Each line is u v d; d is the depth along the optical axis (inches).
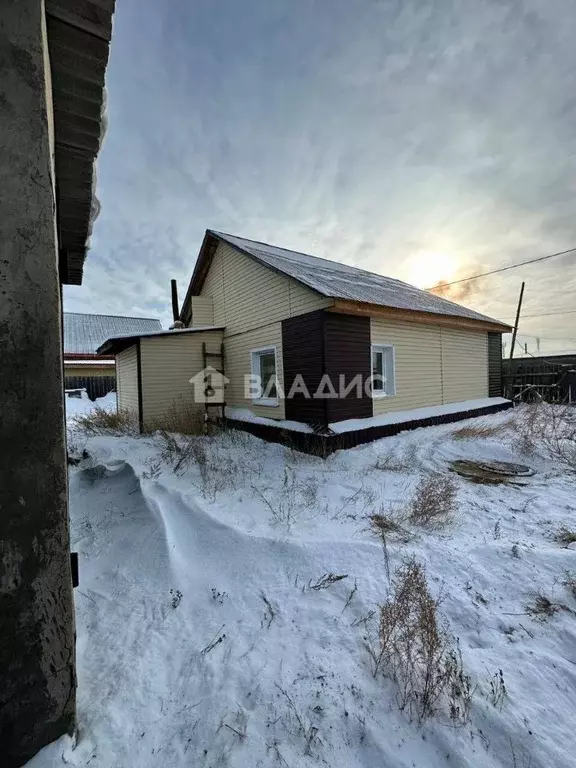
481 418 379.9
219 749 55.8
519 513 150.9
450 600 90.5
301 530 127.4
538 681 66.9
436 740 56.7
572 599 90.6
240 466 226.4
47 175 47.1
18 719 48.4
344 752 55.6
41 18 46.9
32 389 47.0
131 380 397.4
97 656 73.8
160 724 59.8
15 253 45.4
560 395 471.2
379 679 68.4
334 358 275.1
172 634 80.7
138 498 143.8
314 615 86.1
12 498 46.4
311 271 343.0
